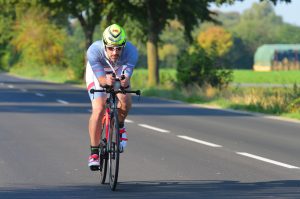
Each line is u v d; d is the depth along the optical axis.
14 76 178.25
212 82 78.31
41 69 182.25
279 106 52.91
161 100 69.31
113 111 20.19
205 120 45.38
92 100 20.69
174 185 20.97
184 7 89.06
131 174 23.12
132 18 96.19
